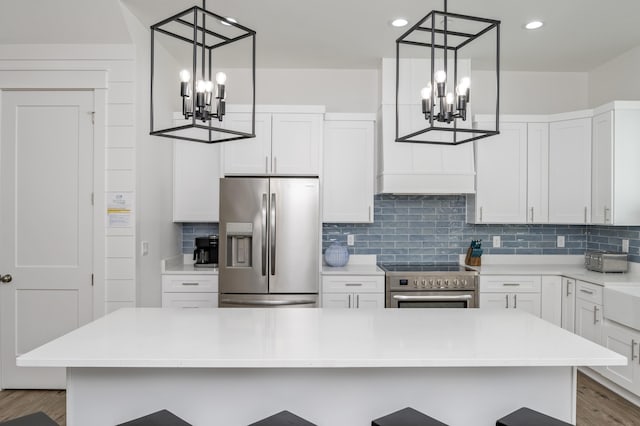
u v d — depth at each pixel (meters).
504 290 4.19
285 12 3.46
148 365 1.74
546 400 2.02
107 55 3.60
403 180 4.30
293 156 4.32
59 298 3.67
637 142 3.87
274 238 3.91
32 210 3.68
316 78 4.75
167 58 4.30
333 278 4.12
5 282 3.67
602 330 3.67
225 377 1.96
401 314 2.57
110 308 3.62
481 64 4.55
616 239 4.32
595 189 4.11
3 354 3.69
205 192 4.44
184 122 4.43
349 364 1.75
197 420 1.96
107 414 1.95
